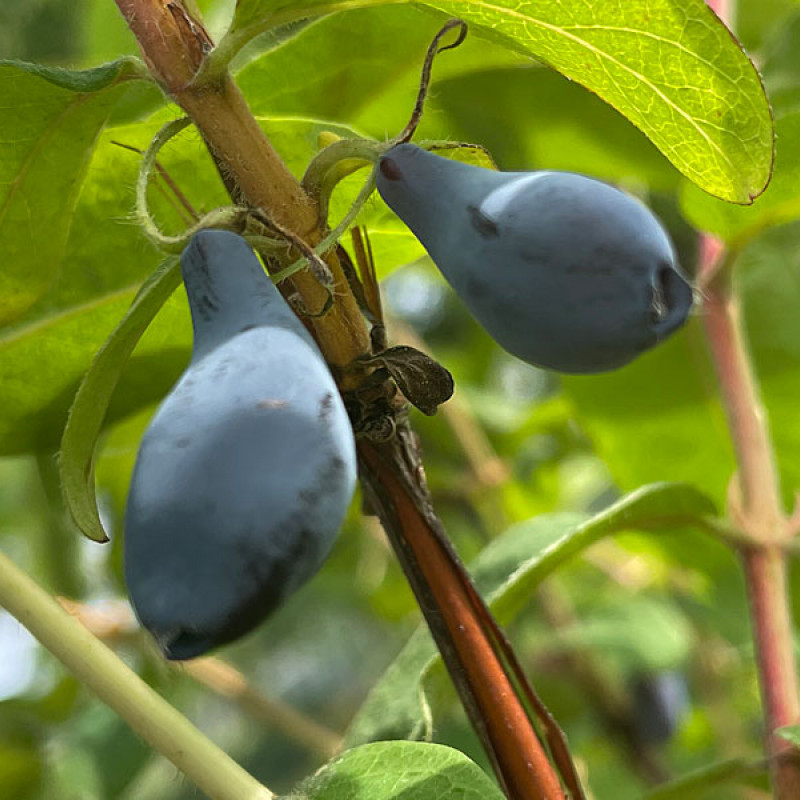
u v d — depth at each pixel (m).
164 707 0.17
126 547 0.14
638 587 0.35
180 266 0.16
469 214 0.15
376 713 0.21
